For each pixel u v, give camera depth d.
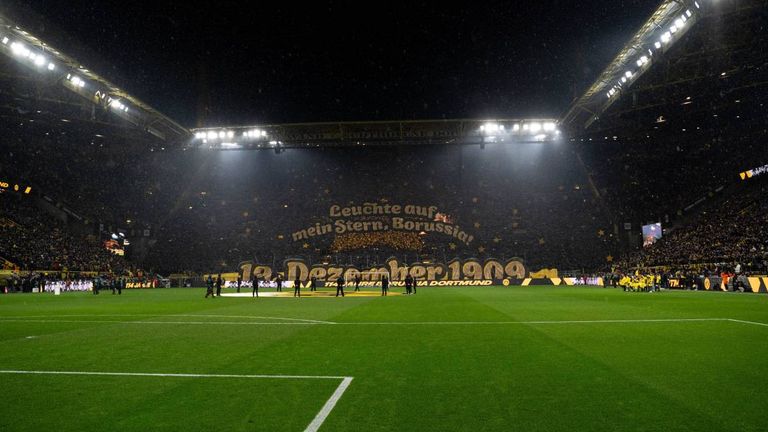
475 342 12.84
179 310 24.44
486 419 6.45
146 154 77.50
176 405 7.19
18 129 65.56
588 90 47.06
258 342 13.15
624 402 7.14
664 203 70.38
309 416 6.64
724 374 8.88
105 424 6.38
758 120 60.47
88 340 13.66
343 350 11.77
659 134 65.06
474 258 62.84
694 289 44.41
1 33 36.84
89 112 54.00
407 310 23.45
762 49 40.88
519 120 55.00
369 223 76.12
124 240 74.38
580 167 80.56
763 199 53.94
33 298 37.28
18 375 9.18
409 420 6.44
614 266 62.56
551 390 7.85
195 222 76.88
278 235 74.81
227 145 62.31
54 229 63.81
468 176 84.12
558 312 21.36
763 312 20.66
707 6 33.84
